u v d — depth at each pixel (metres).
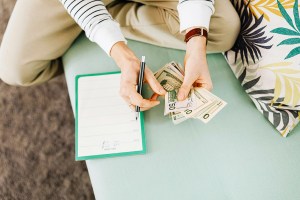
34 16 0.94
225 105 0.90
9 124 1.35
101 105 0.89
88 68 0.98
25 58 0.97
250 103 0.91
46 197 1.22
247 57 0.90
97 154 0.82
